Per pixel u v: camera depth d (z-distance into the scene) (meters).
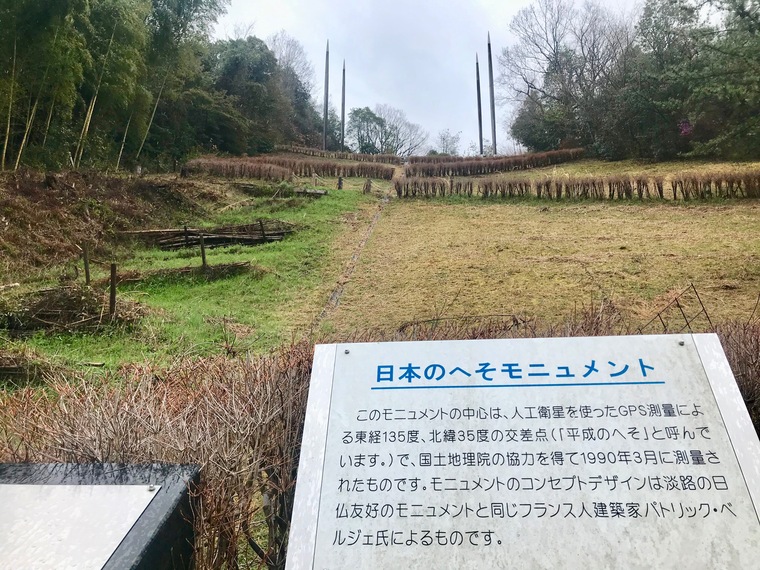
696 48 14.32
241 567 3.56
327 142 54.09
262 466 3.56
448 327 6.43
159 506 2.73
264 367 4.40
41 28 15.63
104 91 20.00
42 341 8.45
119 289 11.44
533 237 14.70
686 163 25.45
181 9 25.03
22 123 18.06
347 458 2.87
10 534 2.56
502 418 2.94
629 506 2.65
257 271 12.30
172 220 17.16
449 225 16.77
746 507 2.64
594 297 10.05
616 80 30.78
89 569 2.37
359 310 10.23
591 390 3.00
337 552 2.62
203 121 33.81
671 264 11.62
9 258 12.34
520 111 40.84
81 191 15.98
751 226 14.11
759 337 4.71
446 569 2.55
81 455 3.42
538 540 2.59
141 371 5.86
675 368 3.06
